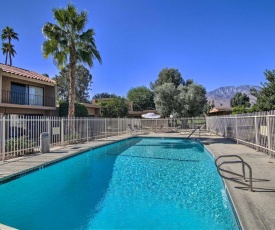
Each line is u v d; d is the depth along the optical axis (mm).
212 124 27391
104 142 17312
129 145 18453
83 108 26156
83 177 8828
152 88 56969
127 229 4766
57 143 14664
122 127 25844
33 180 8375
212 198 6445
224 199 6371
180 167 10406
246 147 13781
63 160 10891
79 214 5492
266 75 25953
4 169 8289
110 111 39938
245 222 4086
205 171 9594
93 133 19531
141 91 66750
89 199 6484
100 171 9789
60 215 5449
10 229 3885
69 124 16203
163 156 13352
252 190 5707
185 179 8422
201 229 4680
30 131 12195
